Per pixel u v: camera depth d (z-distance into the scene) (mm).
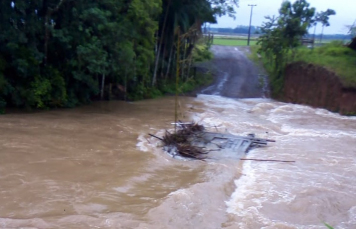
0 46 21734
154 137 17578
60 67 24578
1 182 11297
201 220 9766
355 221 10312
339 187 12531
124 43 25250
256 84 37938
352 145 18016
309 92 30203
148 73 32094
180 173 13273
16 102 22156
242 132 20188
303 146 17625
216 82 38281
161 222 9359
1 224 8656
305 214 10594
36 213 9445
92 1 24391
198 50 36500
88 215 9430
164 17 32656
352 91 26453
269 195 11719
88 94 26188
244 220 9922
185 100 30297
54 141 16016
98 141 16500
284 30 34938
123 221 9188
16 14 21812
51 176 12055
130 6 25500
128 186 11641
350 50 32875
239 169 14281
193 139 17609
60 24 23578
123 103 27203
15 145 15062
